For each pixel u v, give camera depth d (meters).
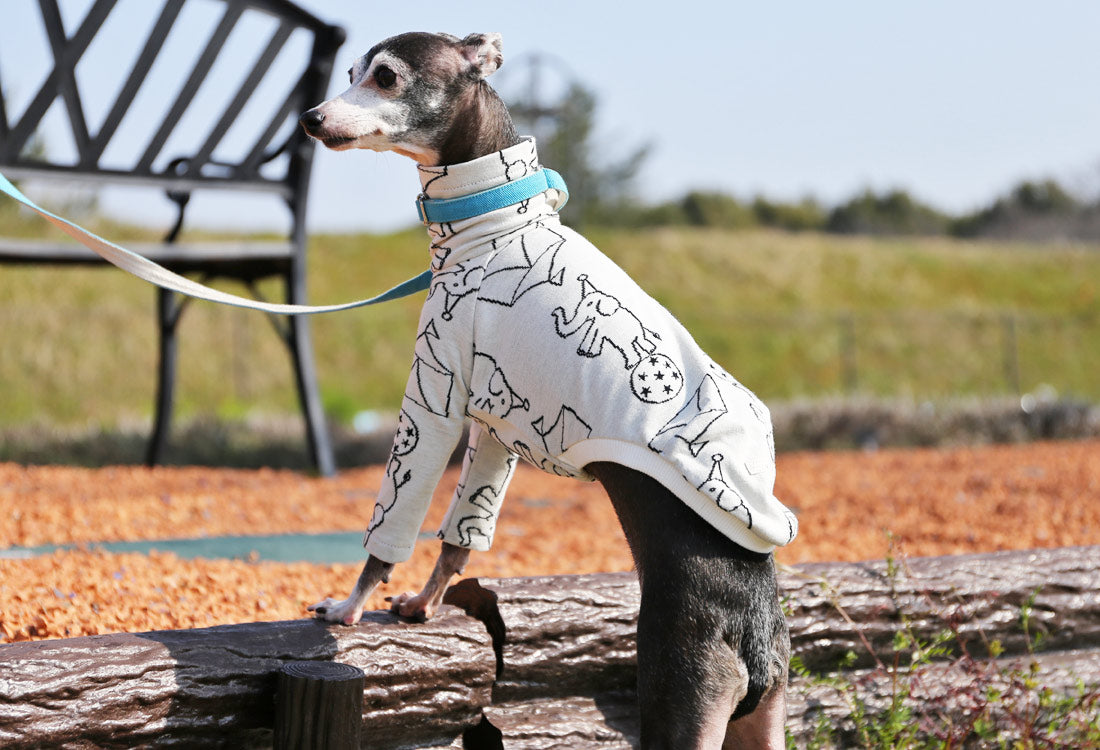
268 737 2.60
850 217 43.53
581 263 2.49
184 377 15.27
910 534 5.86
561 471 2.51
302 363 7.64
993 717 3.41
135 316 16.08
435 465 2.58
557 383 2.39
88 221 17.56
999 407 12.93
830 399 13.43
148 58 5.88
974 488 7.92
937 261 24.62
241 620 3.39
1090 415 12.74
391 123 2.56
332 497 6.90
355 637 2.70
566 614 3.04
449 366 2.53
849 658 3.36
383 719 2.71
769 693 2.45
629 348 2.38
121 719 2.32
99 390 14.42
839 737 3.31
